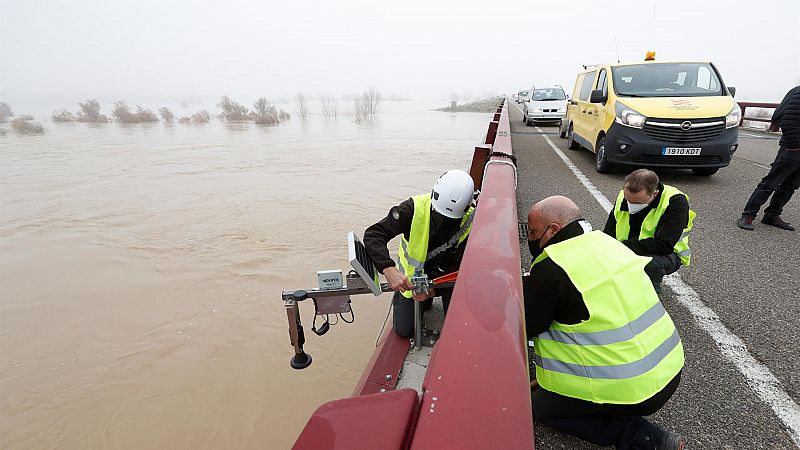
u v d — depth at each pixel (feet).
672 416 6.42
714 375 7.26
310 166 56.54
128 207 37.29
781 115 12.85
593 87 24.88
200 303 19.86
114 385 14.48
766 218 14.46
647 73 21.84
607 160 20.79
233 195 40.81
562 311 5.09
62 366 15.60
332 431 2.24
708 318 8.94
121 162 64.34
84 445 12.09
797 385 6.98
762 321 8.80
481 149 13.43
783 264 11.40
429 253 8.39
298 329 7.28
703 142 18.61
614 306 4.83
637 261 5.26
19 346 16.89
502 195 7.14
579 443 5.94
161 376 14.85
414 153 67.67
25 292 21.44
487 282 3.87
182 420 12.85
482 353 2.91
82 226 32.04
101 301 20.36
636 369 4.82
